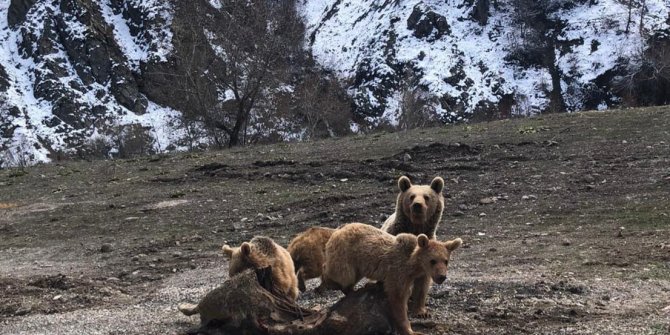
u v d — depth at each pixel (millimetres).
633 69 48875
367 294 5730
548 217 11273
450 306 6742
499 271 8164
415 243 5691
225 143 36812
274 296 5879
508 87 54062
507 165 16266
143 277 9422
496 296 6992
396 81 56375
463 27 60344
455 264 8727
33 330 6969
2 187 20656
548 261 8500
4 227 14406
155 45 57188
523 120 25391
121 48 57562
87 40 57062
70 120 52562
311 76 48844
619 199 11914
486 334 5820
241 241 11430
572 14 56375
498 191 13648
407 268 5645
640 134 18469
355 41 63781
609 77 50344
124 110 54156
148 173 20766
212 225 13031
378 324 5594
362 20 66438
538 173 14945
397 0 64938
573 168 15023
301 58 52188
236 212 14031
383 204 13359
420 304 6293
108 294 8531
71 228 13875
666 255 8242
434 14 60656
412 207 7082
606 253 8625
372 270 5902
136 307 7680
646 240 9102
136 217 14352
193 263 10062
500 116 50781
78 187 19312
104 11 60844
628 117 22219
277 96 39531
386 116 53094
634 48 50594
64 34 57938
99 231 13359
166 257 10656
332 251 6375
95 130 52219
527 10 57656
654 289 6980
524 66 55969
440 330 5922
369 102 54906
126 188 18328
